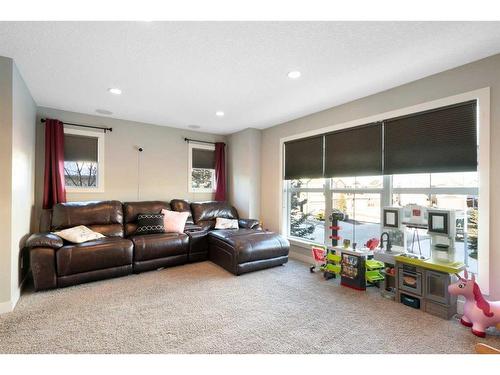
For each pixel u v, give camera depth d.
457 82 2.51
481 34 1.98
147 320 2.21
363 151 3.39
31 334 1.97
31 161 3.35
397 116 2.99
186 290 2.88
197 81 2.88
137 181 4.62
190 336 1.97
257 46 2.17
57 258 2.82
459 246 2.55
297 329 2.10
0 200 2.31
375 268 2.95
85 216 3.62
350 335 2.02
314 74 2.70
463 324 2.19
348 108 3.55
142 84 2.97
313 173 4.11
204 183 5.45
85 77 2.79
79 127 4.08
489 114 2.29
